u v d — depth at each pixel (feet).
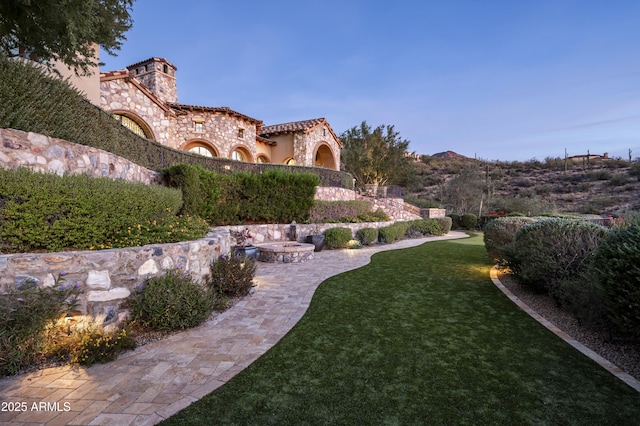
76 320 11.12
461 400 8.05
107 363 9.96
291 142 69.77
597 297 12.15
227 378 9.09
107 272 11.89
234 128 57.06
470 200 90.43
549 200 102.53
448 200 96.78
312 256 31.32
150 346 11.31
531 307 16.44
